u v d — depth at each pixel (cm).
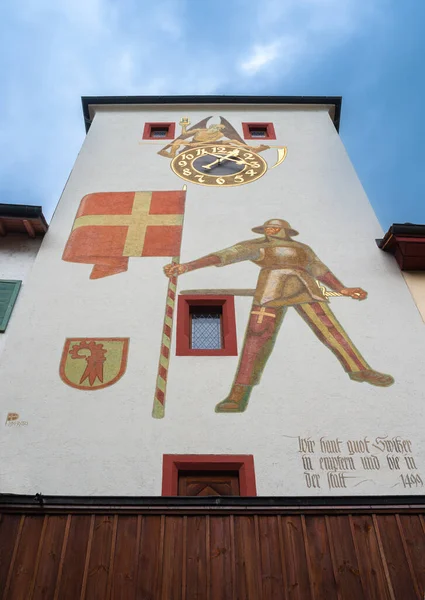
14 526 587
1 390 836
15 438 775
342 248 1128
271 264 1077
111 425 795
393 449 778
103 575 554
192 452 766
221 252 1104
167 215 1211
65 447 766
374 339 931
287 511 600
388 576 556
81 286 1016
